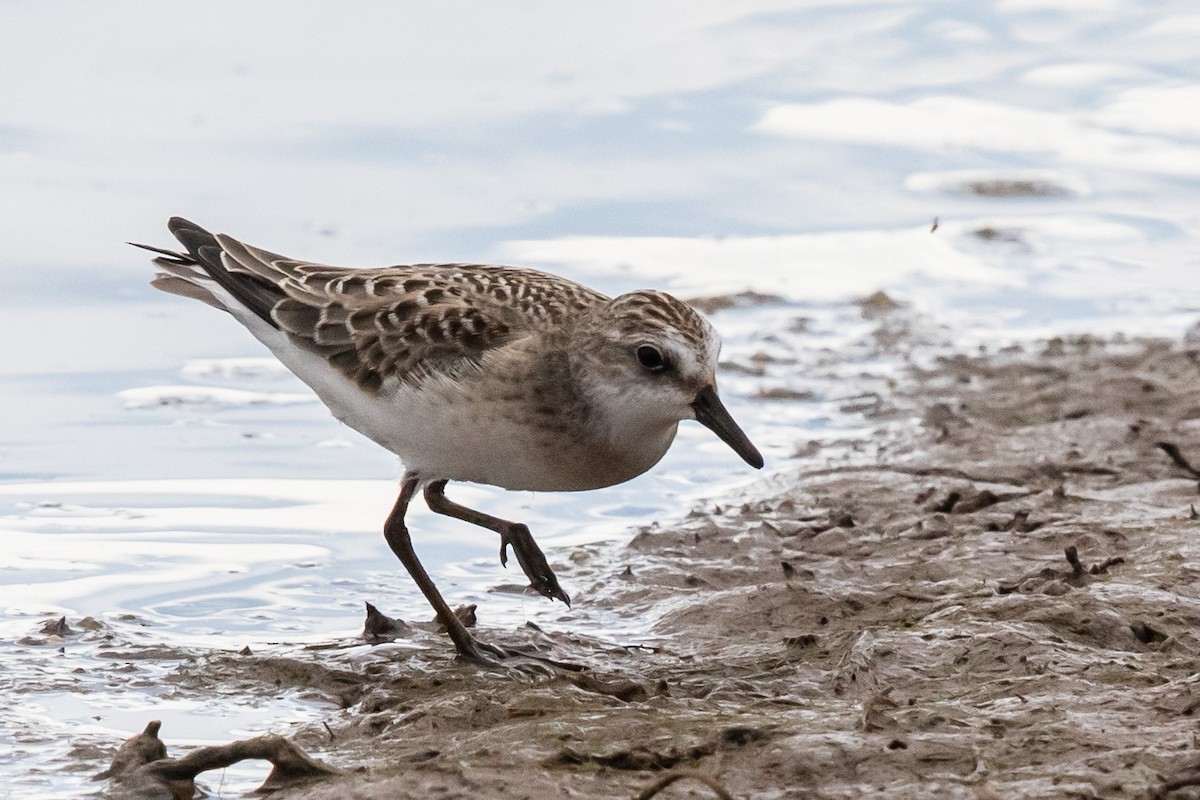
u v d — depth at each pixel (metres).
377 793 7.78
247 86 22.06
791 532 12.67
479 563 12.40
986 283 19.41
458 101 22.09
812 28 24.83
